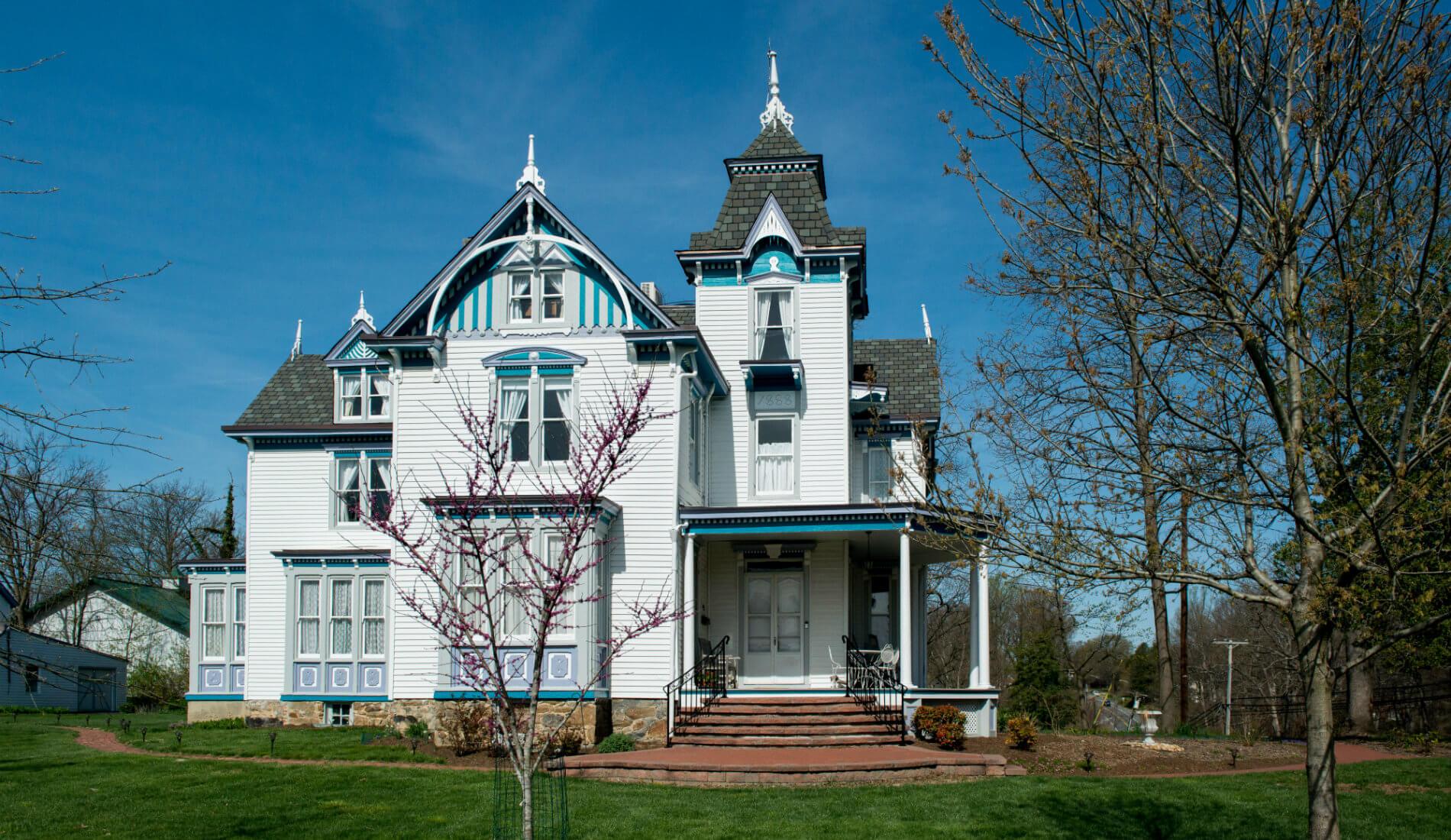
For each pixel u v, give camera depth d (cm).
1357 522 962
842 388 2695
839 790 1767
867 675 2372
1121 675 5969
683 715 2241
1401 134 930
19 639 3984
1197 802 1698
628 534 2373
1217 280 977
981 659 2366
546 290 2498
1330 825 999
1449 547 927
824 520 2353
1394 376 1071
